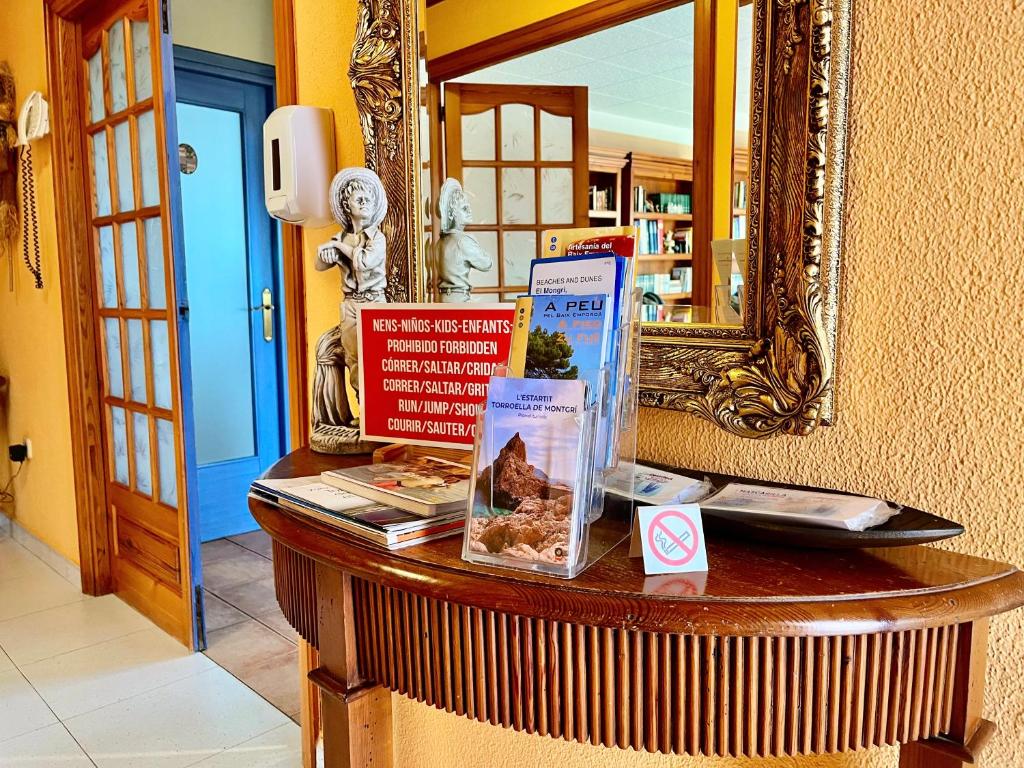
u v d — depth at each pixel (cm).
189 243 330
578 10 100
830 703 63
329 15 143
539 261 82
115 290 268
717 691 63
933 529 66
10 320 333
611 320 76
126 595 278
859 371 81
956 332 74
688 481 85
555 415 70
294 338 170
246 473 358
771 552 73
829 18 77
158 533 252
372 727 87
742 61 85
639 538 72
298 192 141
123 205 258
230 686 216
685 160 91
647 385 95
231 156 341
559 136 102
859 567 68
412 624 76
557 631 66
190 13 314
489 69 110
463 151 115
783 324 83
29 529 336
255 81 339
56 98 265
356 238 122
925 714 65
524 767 122
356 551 77
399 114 121
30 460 327
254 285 352
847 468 83
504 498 71
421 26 119
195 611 237
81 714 200
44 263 292
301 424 171
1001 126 69
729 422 88
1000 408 72
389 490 86
